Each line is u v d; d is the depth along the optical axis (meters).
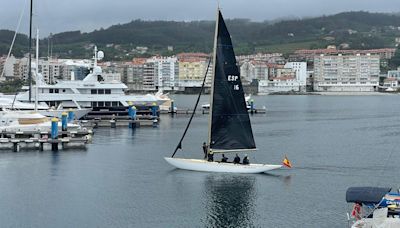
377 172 93.69
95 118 174.25
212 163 91.25
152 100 186.00
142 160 104.00
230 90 92.31
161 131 158.25
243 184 83.69
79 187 81.75
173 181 85.38
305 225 64.06
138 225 64.38
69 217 67.31
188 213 68.88
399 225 50.88
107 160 103.88
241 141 93.00
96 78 176.62
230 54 92.50
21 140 113.94
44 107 155.88
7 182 84.75
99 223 65.12
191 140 136.25
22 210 70.00
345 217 66.81
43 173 91.31
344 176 90.06
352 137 148.00
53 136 116.81
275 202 73.56
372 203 55.66
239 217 67.31
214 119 92.25
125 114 178.38
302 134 154.88
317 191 79.56
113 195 77.12
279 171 93.44
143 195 77.19
